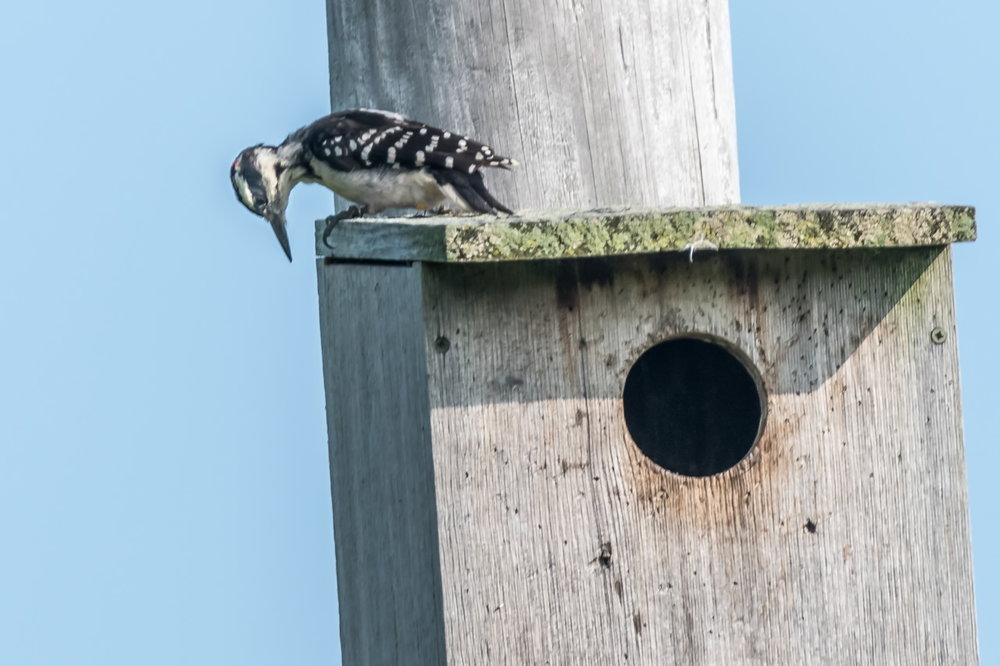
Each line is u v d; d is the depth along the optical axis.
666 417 10.40
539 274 9.13
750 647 9.47
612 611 9.29
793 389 9.47
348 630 11.34
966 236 9.18
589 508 9.26
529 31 10.72
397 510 10.03
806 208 8.95
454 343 9.02
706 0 11.04
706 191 10.98
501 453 9.12
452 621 9.09
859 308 9.49
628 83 10.77
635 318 9.27
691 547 9.40
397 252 9.07
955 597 9.63
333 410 11.42
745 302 9.39
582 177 10.73
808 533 9.52
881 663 9.58
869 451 9.54
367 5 11.10
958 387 9.59
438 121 10.84
